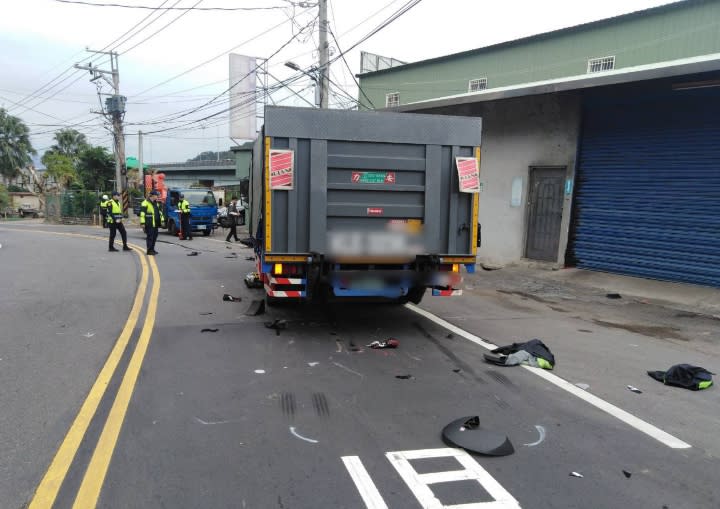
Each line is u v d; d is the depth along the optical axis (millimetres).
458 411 4391
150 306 8273
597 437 3949
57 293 9289
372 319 7664
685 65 8703
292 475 3326
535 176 12750
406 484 3238
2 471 3332
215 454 3578
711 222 9531
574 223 11930
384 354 5977
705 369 5617
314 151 6227
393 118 6402
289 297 6441
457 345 6387
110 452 3584
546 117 12312
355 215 6395
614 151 11039
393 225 6520
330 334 6785
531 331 7160
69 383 4887
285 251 6309
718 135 9391
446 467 3455
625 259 10906
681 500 3127
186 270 12281
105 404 4402
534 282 11094
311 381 5043
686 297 9289
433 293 6895
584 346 6457
